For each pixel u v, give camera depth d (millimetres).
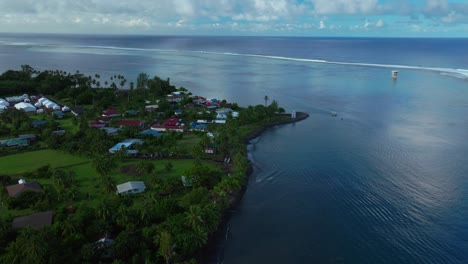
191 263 57375
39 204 75188
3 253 58406
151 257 59531
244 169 97312
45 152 112938
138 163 99500
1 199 78938
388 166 103562
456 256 64562
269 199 85812
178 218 67250
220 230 73375
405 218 76688
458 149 116500
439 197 84938
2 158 106812
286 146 122812
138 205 78250
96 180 91500
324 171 101062
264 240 70312
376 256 65188
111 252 58938
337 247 67938
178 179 88062
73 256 57406
